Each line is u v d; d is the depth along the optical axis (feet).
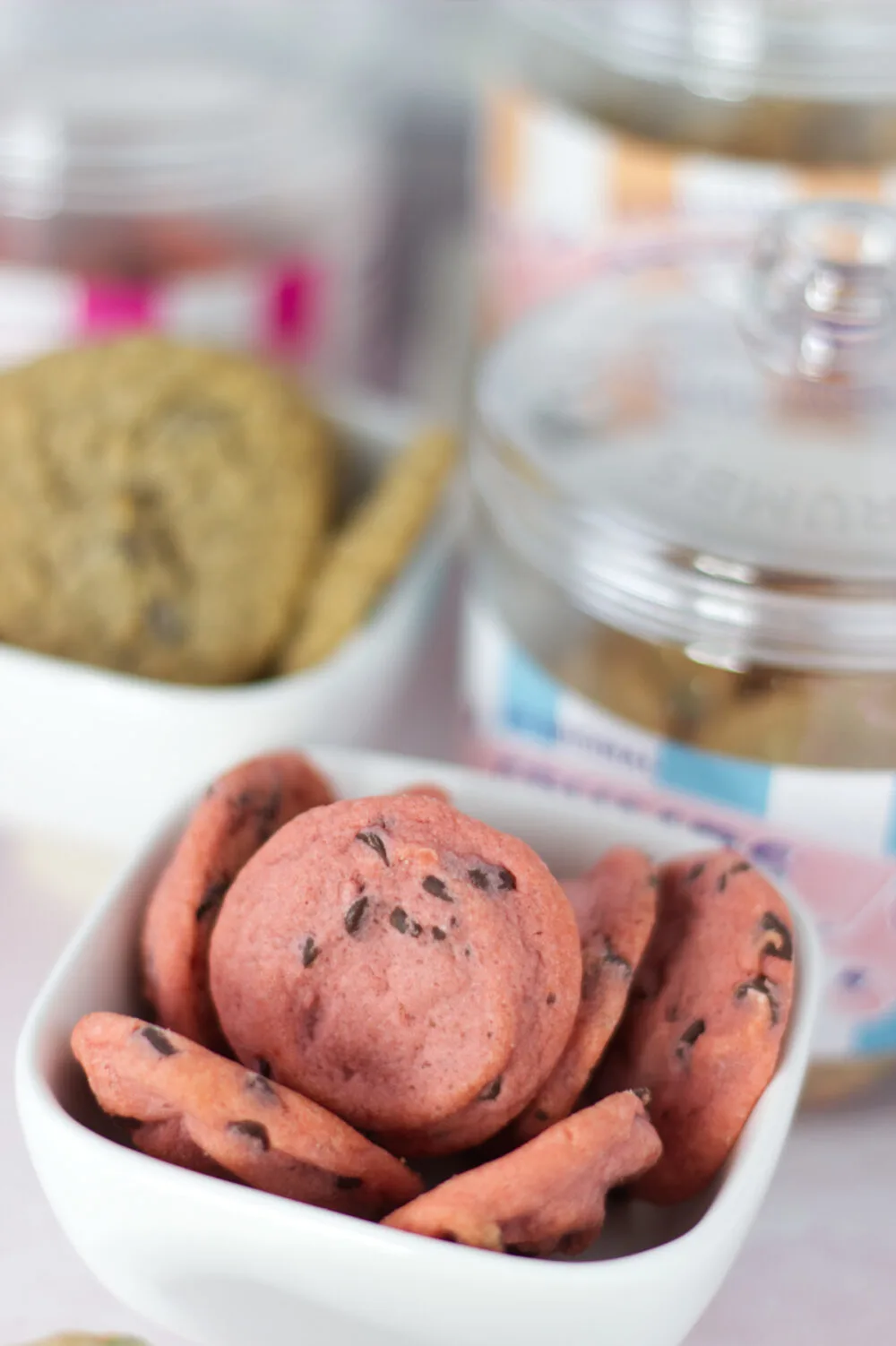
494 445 1.39
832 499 1.29
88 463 1.50
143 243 1.70
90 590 1.47
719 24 1.57
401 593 1.50
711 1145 1.13
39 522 1.48
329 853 1.14
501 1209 1.06
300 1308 1.08
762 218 1.59
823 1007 1.33
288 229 1.77
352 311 1.89
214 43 2.03
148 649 1.48
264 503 1.51
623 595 1.30
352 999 1.12
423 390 2.04
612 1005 1.14
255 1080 1.08
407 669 1.53
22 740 1.42
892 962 1.32
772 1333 1.25
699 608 1.28
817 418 1.34
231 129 1.79
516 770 1.40
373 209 1.92
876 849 1.30
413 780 1.27
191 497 1.49
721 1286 1.28
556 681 1.35
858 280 1.31
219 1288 1.09
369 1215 1.11
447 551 1.56
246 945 1.14
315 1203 1.09
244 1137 1.07
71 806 1.45
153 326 1.70
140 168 1.73
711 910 1.18
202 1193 1.06
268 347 1.76
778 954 1.15
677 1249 1.06
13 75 1.84
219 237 1.73
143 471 1.49
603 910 1.18
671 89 1.58
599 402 1.39
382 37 2.23
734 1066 1.13
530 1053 1.11
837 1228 1.32
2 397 1.52
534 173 1.69
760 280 1.35
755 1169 1.10
